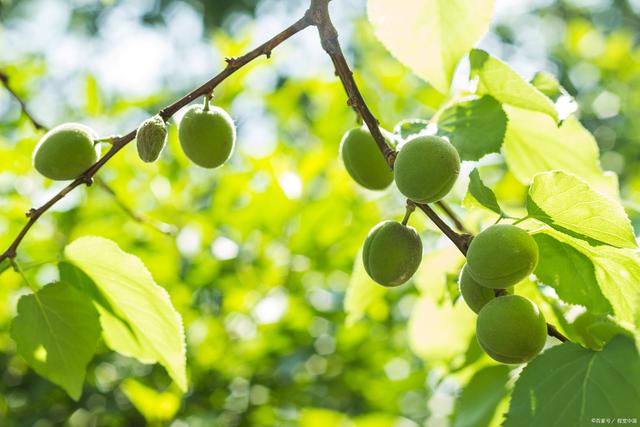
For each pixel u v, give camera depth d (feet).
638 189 4.08
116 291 2.18
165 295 2.15
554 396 1.91
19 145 2.83
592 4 7.75
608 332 2.02
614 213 1.87
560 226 1.92
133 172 2.93
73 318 2.17
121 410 2.77
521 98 2.15
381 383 3.07
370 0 2.19
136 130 2.06
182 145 2.10
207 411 2.76
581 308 2.14
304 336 2.91
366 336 2.98
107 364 2.83
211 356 2.80
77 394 2.22
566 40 5.16
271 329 2.81
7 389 2.85
